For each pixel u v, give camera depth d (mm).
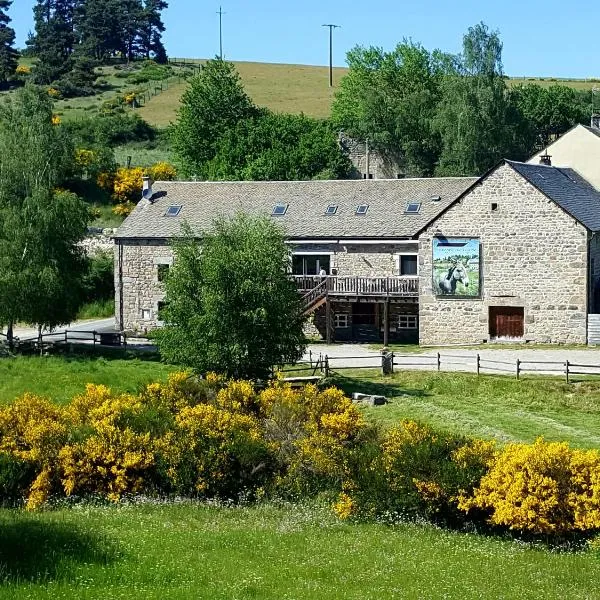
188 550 16703
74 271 44125
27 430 21703
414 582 15422
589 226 41938
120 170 78562
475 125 74500
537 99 90312
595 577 16141
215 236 34062
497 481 19188
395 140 81875
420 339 44625
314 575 15656
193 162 79000
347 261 47562
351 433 22750
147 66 142375
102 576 14953
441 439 20766
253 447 21594
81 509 20000
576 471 18906
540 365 37031
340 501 20250
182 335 32812
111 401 23469
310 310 45562
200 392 25453
